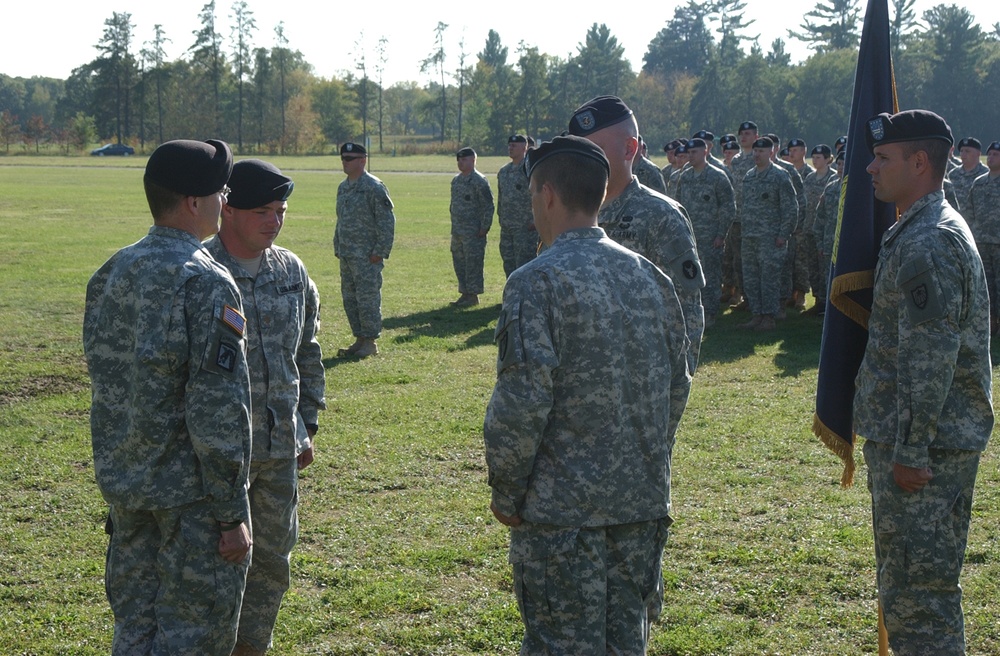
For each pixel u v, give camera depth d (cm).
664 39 12612
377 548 541
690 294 412
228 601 324
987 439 351
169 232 325
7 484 643
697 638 437
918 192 358
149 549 329
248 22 11694
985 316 353
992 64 8725
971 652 428
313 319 421
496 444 308
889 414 360
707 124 10475
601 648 311
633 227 420
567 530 311
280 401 388
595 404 309
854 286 390
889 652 416
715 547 539
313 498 622
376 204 1042
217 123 11350
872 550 531
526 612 322
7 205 3164
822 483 648
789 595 480
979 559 523
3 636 439
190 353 311
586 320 307
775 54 12450
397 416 816
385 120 15088
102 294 333
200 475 320
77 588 489
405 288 1590
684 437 756
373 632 445
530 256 1438
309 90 12138
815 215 1291
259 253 397
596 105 425
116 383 323
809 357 1052
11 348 1077
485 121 11125
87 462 689
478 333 1203
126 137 11312
